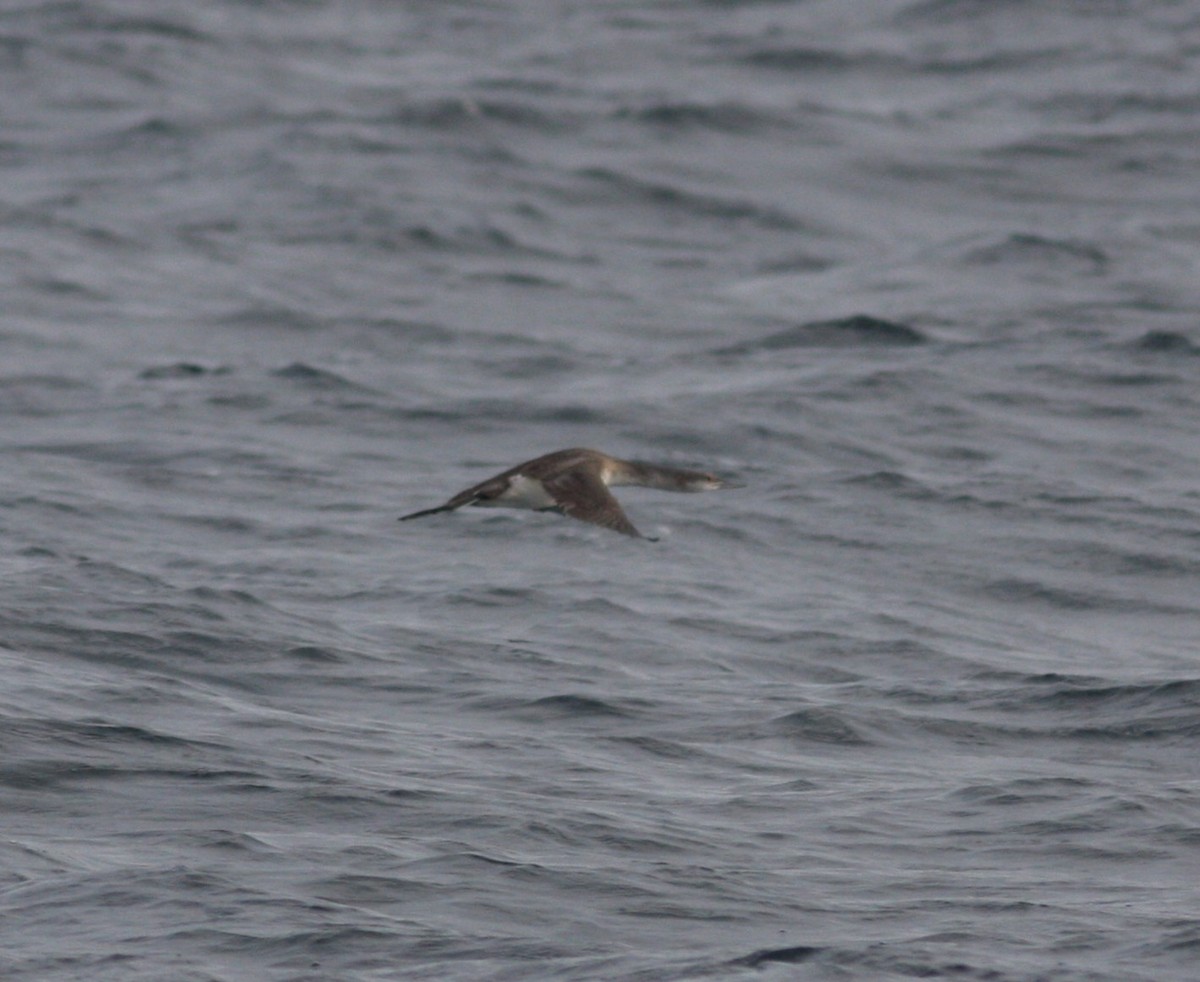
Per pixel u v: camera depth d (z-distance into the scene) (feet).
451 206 245.04
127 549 131.44
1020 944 74.02
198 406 167.63
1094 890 79.61
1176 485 149.07
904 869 81.66
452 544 133.49
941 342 188.55
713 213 246.88
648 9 376.68
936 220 245.04
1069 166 262.26
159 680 102.89
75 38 329.93
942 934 74.84
